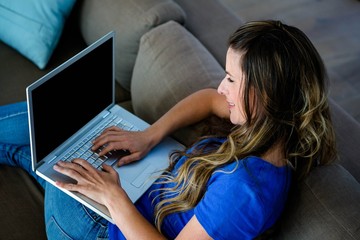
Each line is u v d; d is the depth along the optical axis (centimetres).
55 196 122
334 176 102
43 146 110
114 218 104
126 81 169
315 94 90
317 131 95
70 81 110
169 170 117
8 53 171
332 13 220
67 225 118
